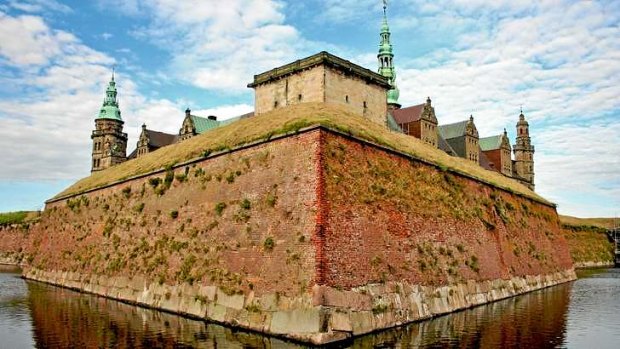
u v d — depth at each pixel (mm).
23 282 61875
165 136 118875
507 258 51344
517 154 144250
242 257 34094
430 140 88062
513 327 32625
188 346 26688
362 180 34812
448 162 51625
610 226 127562
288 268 30438
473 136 105875
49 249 64750
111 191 55406
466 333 30438
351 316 29344
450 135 105875
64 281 56656
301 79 60094
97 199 57812
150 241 44625
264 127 40219
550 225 70000
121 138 132625
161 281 40250
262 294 31266
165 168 46812
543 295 50812
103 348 26453
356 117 45469
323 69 57906
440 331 30812
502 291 47375
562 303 44500
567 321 35125
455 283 40000
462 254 42688
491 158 121250
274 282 30875
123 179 53844
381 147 38375
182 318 35250
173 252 40719
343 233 31219
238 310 32281
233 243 35375
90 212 58031
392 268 34031
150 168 50969
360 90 62875
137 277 43438
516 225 56875
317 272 28781
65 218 63875
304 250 30031
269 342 27609
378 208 34906
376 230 33938
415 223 38125
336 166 33062
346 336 28453
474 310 39625
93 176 70875
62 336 29453
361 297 30547
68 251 59125
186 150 48125
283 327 28953
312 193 31188
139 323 33312
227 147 40281
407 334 29797
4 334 30094
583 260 108938
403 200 37969
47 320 34656
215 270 35688
